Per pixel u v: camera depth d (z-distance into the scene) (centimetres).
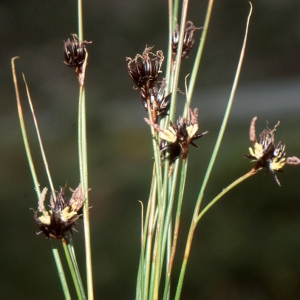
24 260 76
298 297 68
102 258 75
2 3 211
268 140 29
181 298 69
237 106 186
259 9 246
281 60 238
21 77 191
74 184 109
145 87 30
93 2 229
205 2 249
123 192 98
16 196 99
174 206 71
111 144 127
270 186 90
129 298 68
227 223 82
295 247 74
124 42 227
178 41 31
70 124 151
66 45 30
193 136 29
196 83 228
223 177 97
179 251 77
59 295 69
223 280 72
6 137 142
